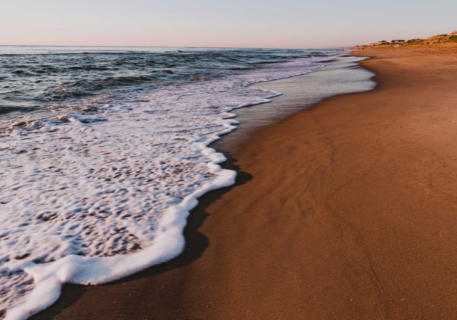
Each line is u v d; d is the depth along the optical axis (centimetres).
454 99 784
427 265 232
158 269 249
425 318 191
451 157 403
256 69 2141
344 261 244
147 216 321
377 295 210
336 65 2412
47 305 217
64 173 420
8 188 377
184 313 207
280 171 417
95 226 304
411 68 1673
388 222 286
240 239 281
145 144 538
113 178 405
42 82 1298
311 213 312
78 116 729
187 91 1120
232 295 219
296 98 947
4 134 592
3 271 248
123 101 926
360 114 689
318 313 200
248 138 569
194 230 298
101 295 225
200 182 395
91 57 3291
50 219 315
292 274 235
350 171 394
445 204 305
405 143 468
